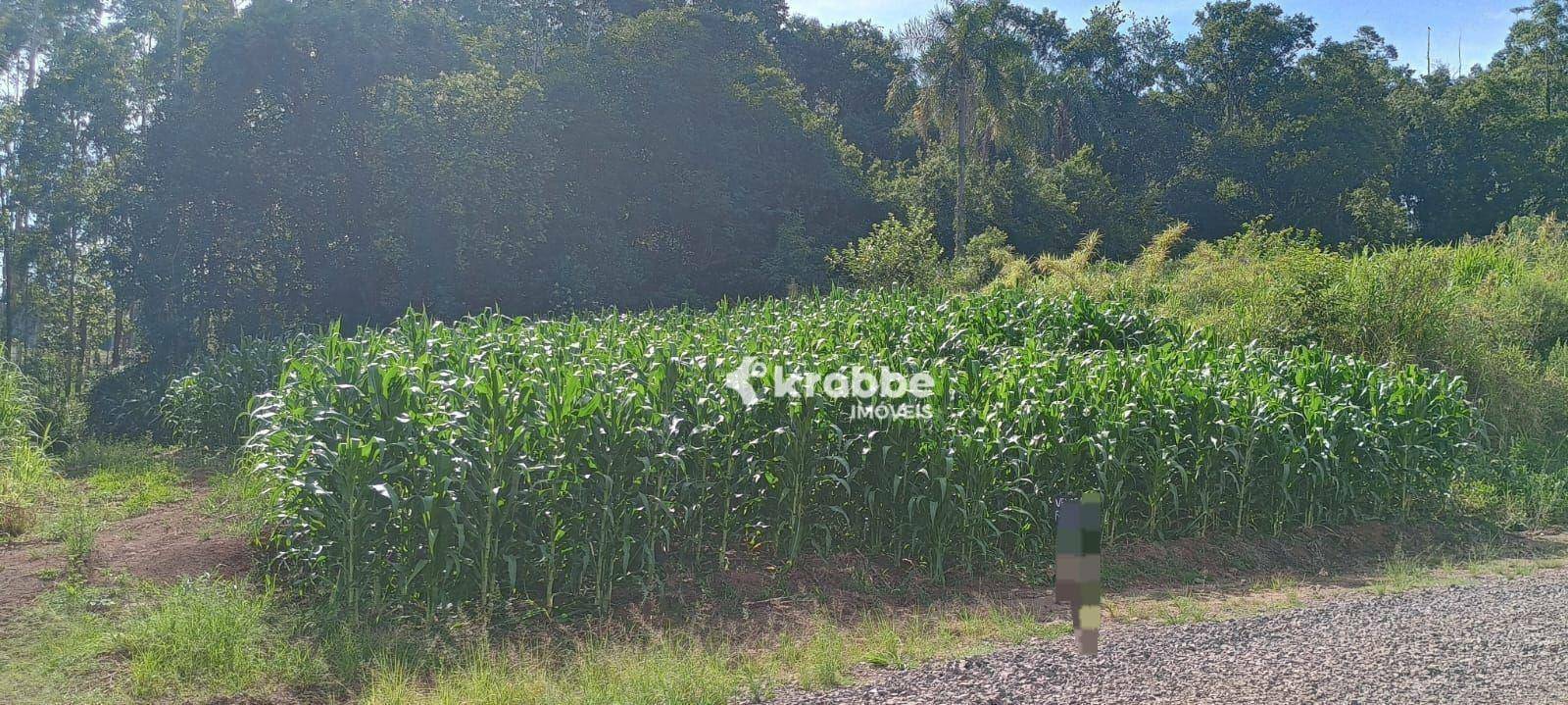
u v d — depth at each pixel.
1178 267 23.98
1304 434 10.20
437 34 29.00
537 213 27.14
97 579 7.21
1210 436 9.57
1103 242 41.44
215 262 26.03
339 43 25.45
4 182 30.08
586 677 5.69
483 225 26.03
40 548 8.09
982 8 31.34
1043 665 5.51
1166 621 6.82
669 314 14.98
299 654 5.95
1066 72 51.81
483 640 6.28
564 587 7.24
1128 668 5.41
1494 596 7.30
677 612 7.11
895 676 5.55
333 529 6.75
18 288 33.81
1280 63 53.25
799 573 7.93
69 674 5.61
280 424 7.48
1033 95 44.53
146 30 33.22
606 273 28.81
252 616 6.26
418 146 25.03
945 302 14.84
